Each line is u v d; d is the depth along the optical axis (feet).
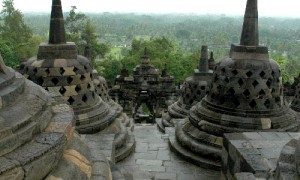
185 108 61.77
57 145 13.44
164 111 95.81
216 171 33.83
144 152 39.60
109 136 29.78
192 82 60.95
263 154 24.18
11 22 189.06
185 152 36.91
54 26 36.40
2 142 11.69
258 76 34.53
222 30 629.51
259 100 34.78
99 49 204.54
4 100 13.08
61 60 35.91
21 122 12.78
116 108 60.59
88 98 37.50
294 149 19.74
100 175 16.42
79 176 14.75
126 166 35.40
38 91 16.16
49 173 13.33
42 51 35.99
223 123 34.83
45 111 15.16
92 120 36.65
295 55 388.57
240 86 34.91
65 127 14.82
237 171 25.13
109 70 183.73
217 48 373.81
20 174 11.50
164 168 34.96
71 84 35.99
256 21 35.32
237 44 36.58
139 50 219.41
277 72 35.37
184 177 32.99
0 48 159.33
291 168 18.19
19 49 174.81
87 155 17.11
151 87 101.96
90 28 195.42
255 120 34.14
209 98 38.04
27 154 12.10
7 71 15.05
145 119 96.12
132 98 101.45
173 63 194.90
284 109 36.35
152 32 612.70
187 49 422.00
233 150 26.27
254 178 20.54
